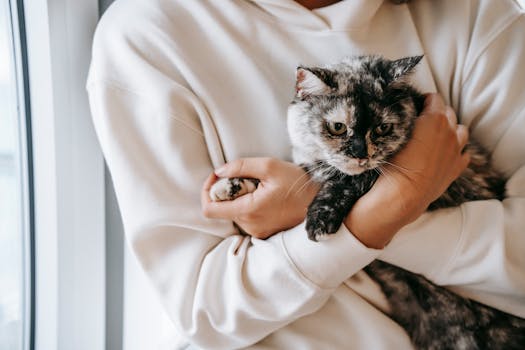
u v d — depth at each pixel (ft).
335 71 3.32
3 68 3.63
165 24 3.19
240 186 3.09
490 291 3.07
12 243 3.89
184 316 3.02
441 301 3.27
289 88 3.46
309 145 3.36
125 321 4.86
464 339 3.24
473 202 3.17
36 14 3.68
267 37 3.40
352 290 3.27
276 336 3.19
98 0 4.22
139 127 3.10
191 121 3.18
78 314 4.46
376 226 2.71
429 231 3.00
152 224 2.99
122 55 3.13
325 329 3.15
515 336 3.17
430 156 2.83
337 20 3.41
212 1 3.42
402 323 3.40
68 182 4.09
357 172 3.16
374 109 3.24
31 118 3.92
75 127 4.08
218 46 3.34
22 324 4.08
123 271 4.81
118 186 3.07
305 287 2.76
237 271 2.87
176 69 3.21
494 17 3.52
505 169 3.48
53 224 4.05
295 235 2.86
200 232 3.14
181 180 3.07
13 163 3.84
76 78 4.00
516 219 3.01
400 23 3.61
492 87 3.45
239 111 3.33
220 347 3.08
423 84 3.53
